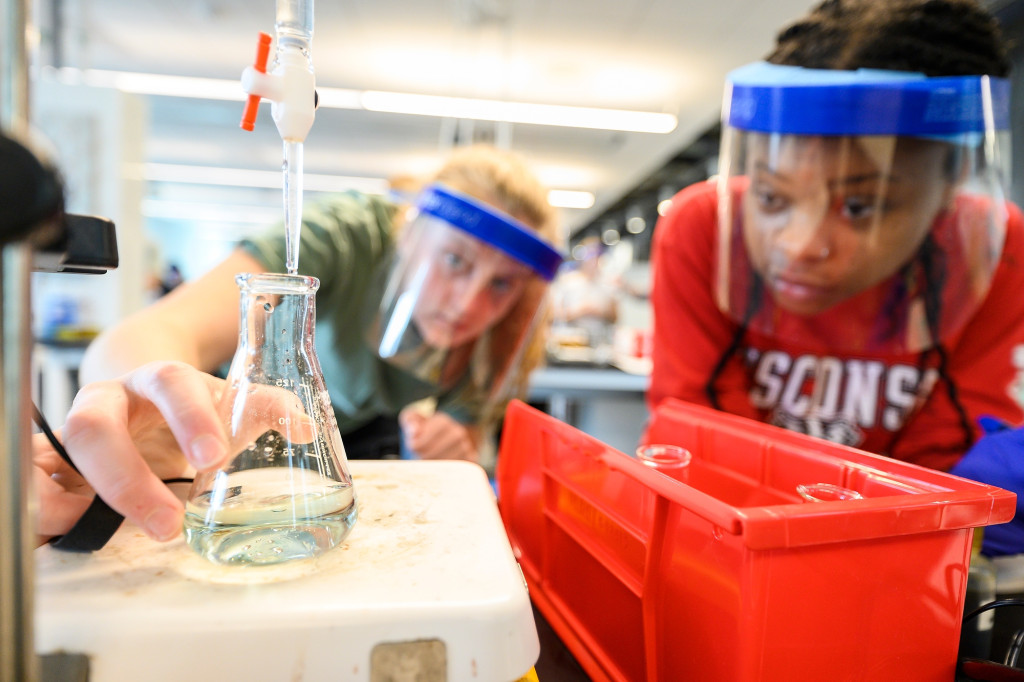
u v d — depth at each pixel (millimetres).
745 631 310
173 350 654
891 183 689
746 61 4262
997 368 889
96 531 341
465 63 4418
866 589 333
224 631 281
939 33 634
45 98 2404
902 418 921
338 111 5625
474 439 1152
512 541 622
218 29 4121
